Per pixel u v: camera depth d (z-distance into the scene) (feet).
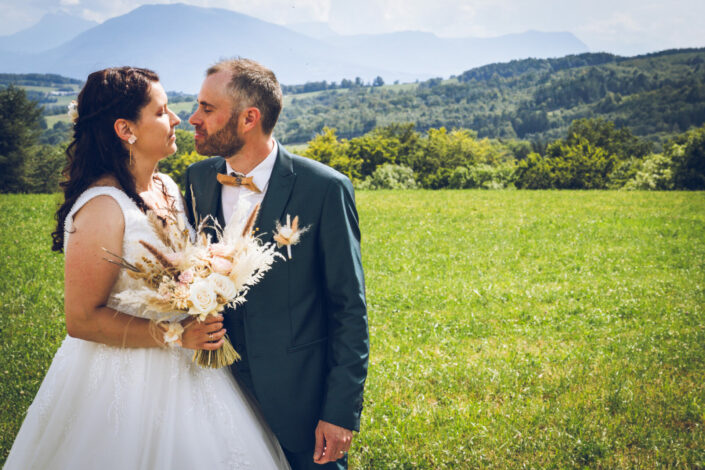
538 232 54.24
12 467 8.17
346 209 8.87
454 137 337.11
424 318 26.68
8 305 26.48
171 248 8.09
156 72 8.57
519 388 18.65
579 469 14.01
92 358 8.21
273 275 8.71
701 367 20.35
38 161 175.32
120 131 8.04
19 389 17.30
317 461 8.57
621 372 19.76
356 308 8.71
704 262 39.14
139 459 8.05
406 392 18.28
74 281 7.61
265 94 8.37
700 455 14.33
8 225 51.65
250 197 8.96
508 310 28.14
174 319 8.43
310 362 8.92
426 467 13.97
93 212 7.70
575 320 26.40
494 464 14.12
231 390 8.82
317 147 311.06
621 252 43.39
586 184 217.36
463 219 65.10
